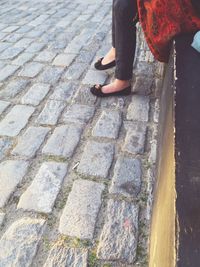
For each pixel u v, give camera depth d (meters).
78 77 3.37
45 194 2.08
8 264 1.70
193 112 1.42
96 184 2.15
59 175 2.22
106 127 2.66
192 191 1.11
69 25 4.76
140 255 1.75
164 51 2.11
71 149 2.44
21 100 3.00
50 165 2.30
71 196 2.07
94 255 1.75
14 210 1.98
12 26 4.73
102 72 3.46
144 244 1.80
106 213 1.97
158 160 1.88
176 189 1.11
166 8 2.01
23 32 4.49
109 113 2.83
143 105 2.93
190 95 1.49
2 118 2.77
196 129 1.33
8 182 2.16
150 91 3.12
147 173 2.25
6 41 4.20
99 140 2.53
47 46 4.04
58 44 4.10
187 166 1.19
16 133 2.60
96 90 3.03
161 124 2.03
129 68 2.93
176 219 1.03
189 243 0.97
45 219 1.93
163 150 1.60
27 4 5.86
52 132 2.61
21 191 2.10
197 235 0.99
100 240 1.82
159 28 2.07
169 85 1.75
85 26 4.71
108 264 1.71
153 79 3.31
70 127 2.66
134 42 2.84
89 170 2.26
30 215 1.95
